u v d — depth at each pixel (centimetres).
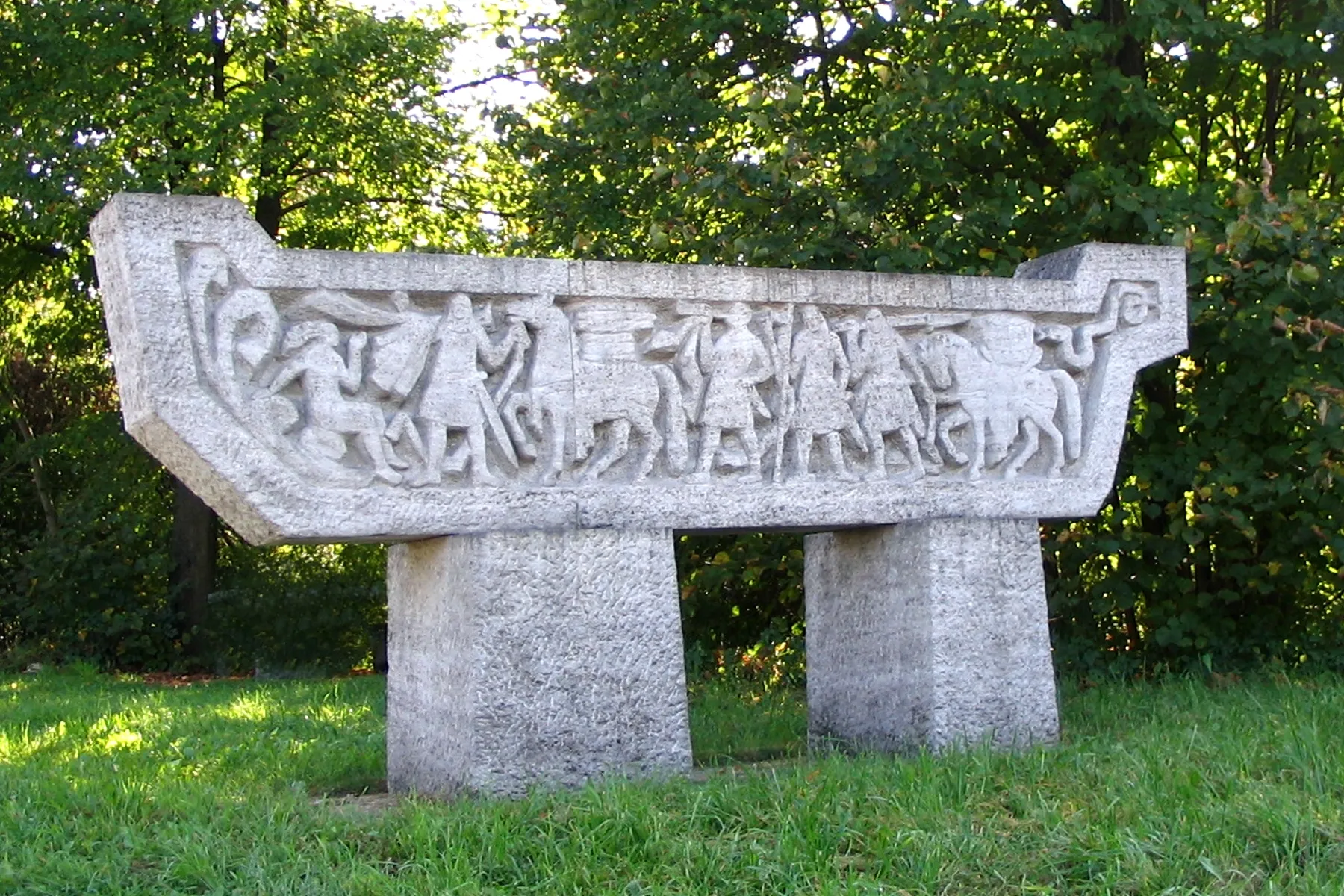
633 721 568
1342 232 854
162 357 520
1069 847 438
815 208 920
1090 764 548
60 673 1417
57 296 1666
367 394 554
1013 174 964
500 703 548
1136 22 893
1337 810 461
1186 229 821
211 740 739
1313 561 924
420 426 559
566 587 563
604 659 566
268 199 1605
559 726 556
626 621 572
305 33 1589
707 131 964
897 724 641
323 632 1515
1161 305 690
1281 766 529
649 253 969
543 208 1034
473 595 551
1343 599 982
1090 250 680
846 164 895
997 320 660
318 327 547
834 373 627
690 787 532
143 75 1495
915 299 643
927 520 635
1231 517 858
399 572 614
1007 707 633
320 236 1689
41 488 1650
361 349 553
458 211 1695
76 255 1589
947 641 626
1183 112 999
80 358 1748
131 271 519
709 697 884
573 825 470
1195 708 705
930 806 486
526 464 574
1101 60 942
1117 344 681
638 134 956
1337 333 826
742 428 605
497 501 564
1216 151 1052
